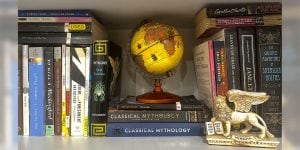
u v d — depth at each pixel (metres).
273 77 0.60
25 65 0.62
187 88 0.87
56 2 0.59
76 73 0.62
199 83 0.77
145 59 0.65
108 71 0.63
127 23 0.82
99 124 0.61
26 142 0.58
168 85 0.86
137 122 0.61
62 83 0.62
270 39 0.60
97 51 0.62
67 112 0.62
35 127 0.62
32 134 0.62
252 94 0.53
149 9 0.67
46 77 0.62
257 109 0.60
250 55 0.61
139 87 0.87
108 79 0.63
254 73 0.61
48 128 0.62
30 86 0.62
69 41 0.63
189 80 0.87
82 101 0.62
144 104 0.61
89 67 0.62
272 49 0.60
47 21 0.63
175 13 0.72
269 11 0.60
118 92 0.79
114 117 0.61
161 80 0.83
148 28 0.65
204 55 0.67
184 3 0.63
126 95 0.87
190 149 0.53
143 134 0.61
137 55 0.66
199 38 0.77
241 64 0.61
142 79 0.87
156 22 0.68
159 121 0.61
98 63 0.62
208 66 0.64
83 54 0.62
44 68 0.62
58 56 0.62
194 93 0.86
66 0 0.58
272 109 0.60
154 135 0.61
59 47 0.62
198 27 0.73
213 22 0.62
